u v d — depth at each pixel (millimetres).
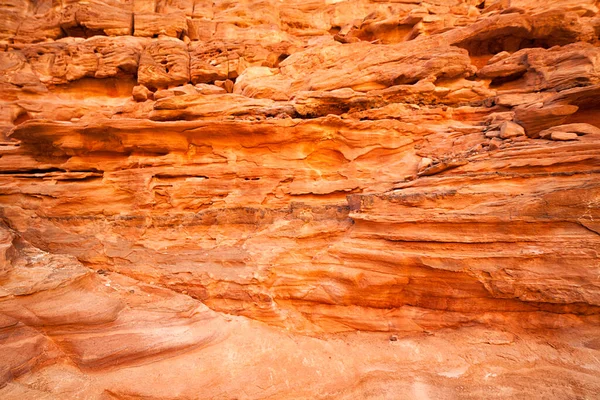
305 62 12016
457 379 5184
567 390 4754
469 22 13656
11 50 15453
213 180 8938
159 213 8703
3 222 8398
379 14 14945
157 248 8148
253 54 14742
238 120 9211
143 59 14625
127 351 5344
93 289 6625
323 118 8781
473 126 8797
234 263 7605
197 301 6949
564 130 7223
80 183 9219
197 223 8547
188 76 14742
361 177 8812
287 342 6164
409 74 9969
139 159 9219
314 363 5656
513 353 5535
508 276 5887
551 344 5566
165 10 17938
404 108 9445
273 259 7500
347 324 6742
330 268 7043
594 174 5988
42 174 9320
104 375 4961
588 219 5734
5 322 5098
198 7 18297
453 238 6234
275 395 4922
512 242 6004
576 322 5688
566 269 5688
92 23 16109
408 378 5293
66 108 14055
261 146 9109
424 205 6707
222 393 4844
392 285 6582
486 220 6098
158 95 12500
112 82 15352
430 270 6320
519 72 9984
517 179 6477
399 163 8680
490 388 4945
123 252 8031
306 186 8711
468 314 6262
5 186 9086
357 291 6746
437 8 14812
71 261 7168
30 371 4730
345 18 18609
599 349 5266
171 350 5562
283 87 11367
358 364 5684
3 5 17391
